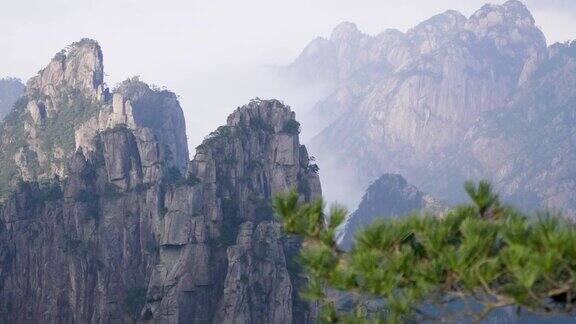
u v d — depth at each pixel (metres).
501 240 20.38
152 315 182.50
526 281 17.80
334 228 22.25
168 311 180.00
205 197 192.50
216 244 187.25
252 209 198.38
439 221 21.34
